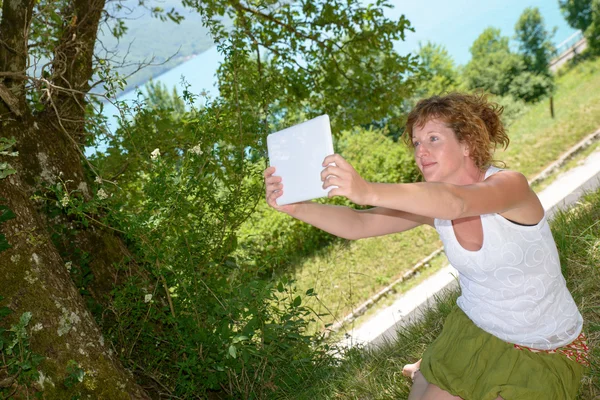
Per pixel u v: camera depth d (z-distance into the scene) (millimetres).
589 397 2471
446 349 2277
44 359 2990
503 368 2074
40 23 4848
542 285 2027
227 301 3656
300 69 8125
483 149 2066
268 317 3910
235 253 4727
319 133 1764
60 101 4770
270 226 11758
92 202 3621
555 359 2076
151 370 4020
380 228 2453
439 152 2064
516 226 1959
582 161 12367
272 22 7816
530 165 13297
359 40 8352
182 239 4031
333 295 9852
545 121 16172
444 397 2156
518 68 33375
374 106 8711
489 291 2068
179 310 4082
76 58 4926
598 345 2758
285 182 1869
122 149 5309
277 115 7988
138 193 5520
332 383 3486
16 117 4117
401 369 3295
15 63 4191
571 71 34750
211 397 4023
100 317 4129
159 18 6137
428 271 9969
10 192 3184
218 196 4910
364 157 14539
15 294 3006
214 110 4570
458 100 2082
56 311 3096
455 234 2037
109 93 4121
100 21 5395
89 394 3055
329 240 12125
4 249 3020
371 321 8695
